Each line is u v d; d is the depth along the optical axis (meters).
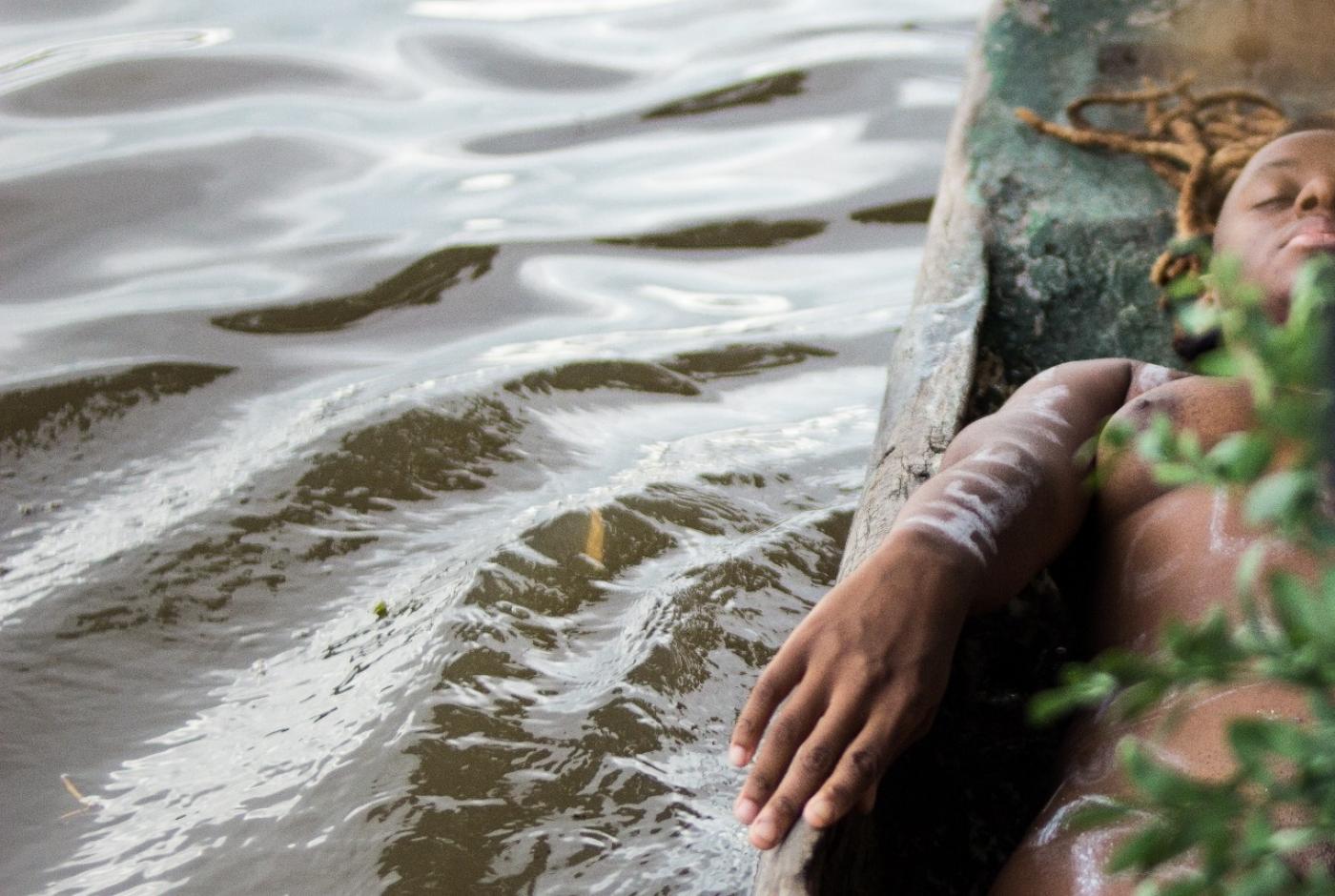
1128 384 2.66
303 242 4.61
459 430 3.58
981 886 2.19
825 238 4.64
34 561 3.15
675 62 6.05
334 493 3.36
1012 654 2.53
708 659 2.81
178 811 2.49
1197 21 4.29
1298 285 1.03
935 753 2.29
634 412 3.73
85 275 4.42
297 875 2.34
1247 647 0.99
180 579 3.09
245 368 3.92
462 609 2.91
